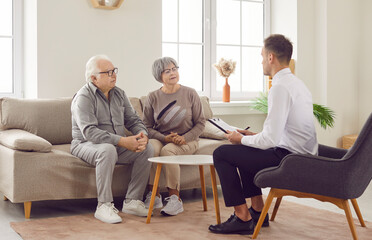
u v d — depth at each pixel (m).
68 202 3.65
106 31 4.41
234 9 5.56
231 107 5.05
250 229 2.74
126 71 4.52
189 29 5.30
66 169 3.20
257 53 5.73
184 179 3.59
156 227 2.90
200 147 3.71
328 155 2.86
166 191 3.89
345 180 2.38
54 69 4.21
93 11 4.34
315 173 2.44
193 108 3.70
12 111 3.57
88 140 3.24
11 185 3.08
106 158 3.10
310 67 5.58
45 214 3.25
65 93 4.27
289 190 2.57
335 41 5.55
